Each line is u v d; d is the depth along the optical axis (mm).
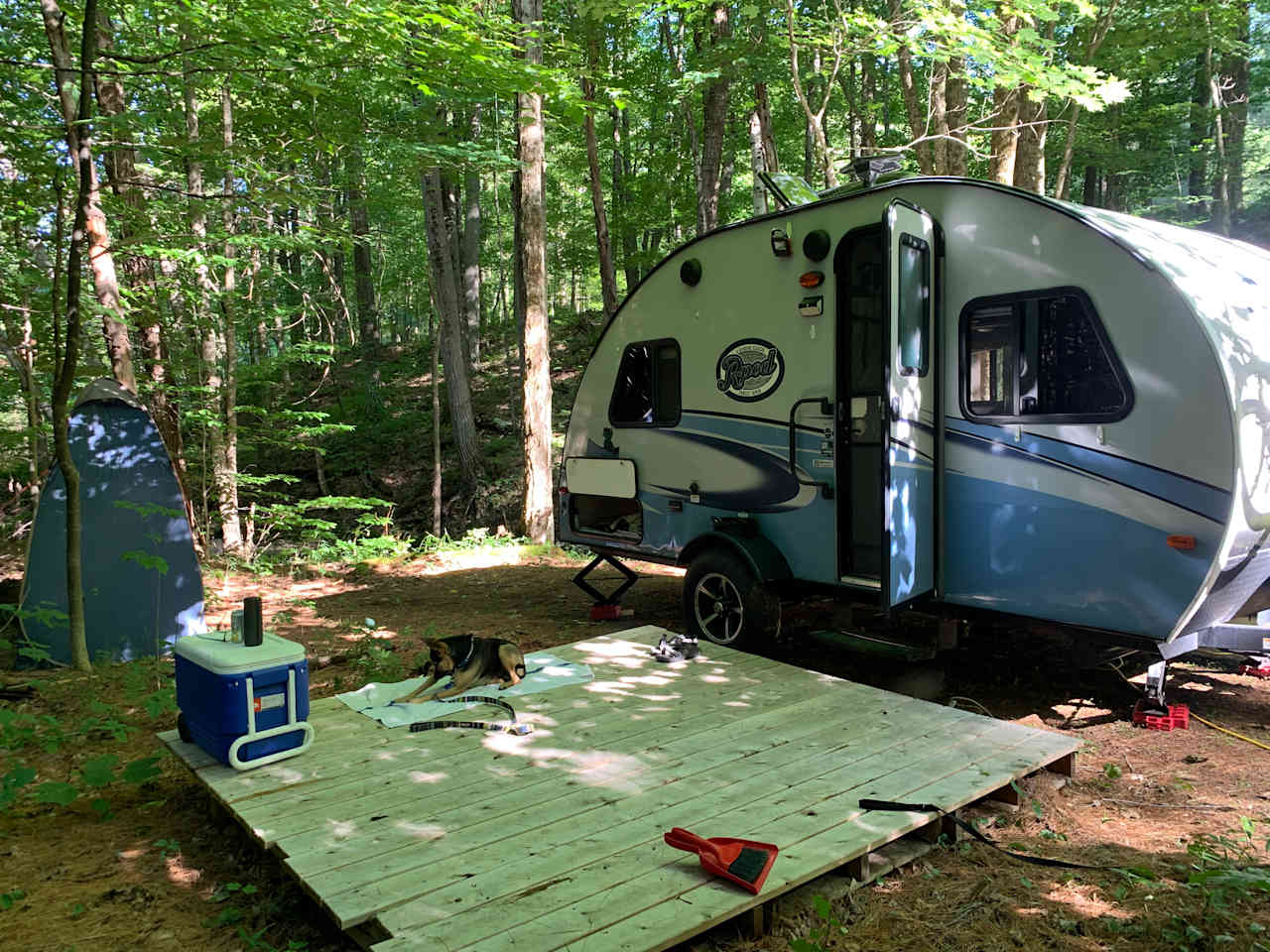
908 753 3854
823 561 5578
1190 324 4109
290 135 7730
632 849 3018
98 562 6215
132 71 5949
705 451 6359
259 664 3762
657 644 5770
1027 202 4707
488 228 27719
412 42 5922
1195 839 3383
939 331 5055
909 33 8438
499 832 3154
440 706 4570
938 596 5145
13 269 8008
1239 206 18828
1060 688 5449
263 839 3127
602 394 7266
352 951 2758
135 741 4711
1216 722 4805
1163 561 4238
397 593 9031
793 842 3027
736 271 6043
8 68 6633
